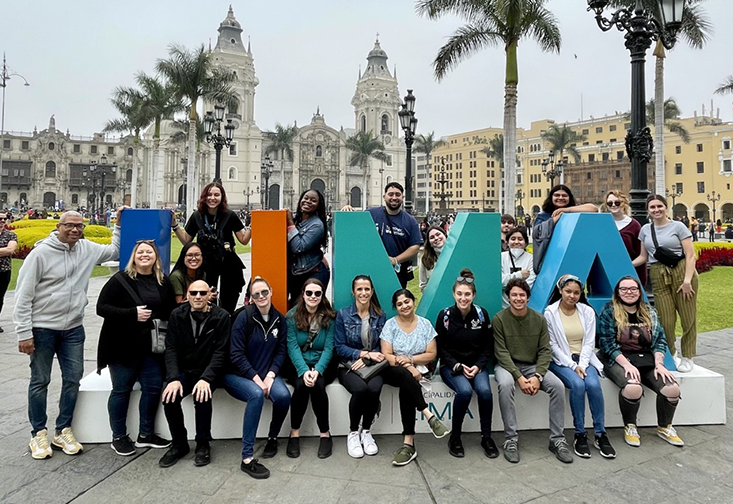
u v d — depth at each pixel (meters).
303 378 3.62
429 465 3.42
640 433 3.97
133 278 3.60
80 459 3.43
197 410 3.42
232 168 70.94
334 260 4.27
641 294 3.99
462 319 3.90
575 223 4.31
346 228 4.27
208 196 4.23
